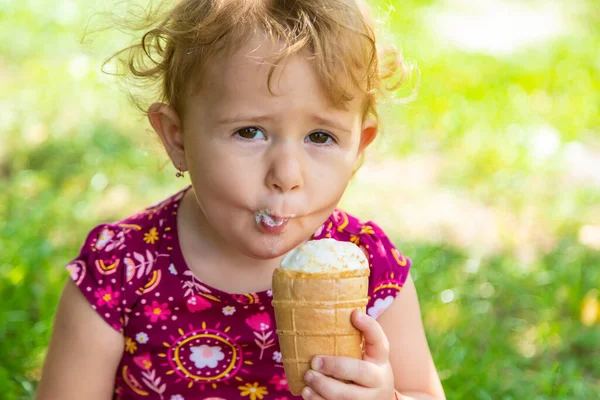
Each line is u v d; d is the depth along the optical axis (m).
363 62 2.76
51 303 4.63
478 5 14.45
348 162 2.76
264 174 2.65
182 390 3.10
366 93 2.81
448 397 4.07
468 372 4.30
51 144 7.14
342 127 2.71
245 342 3.07
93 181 6.50
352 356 2.59
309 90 2.62
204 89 2.69
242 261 3.04
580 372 4.58
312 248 2.57
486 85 9.64
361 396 2.55
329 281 2.52
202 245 3.06
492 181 7.32
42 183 6.47
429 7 13.65
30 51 9.87
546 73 10.31
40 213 5.81
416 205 6.74
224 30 2.65
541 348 4.89
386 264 3.22
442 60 10.34
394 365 3.23
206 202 2.75
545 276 5.61
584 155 8.39
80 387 3.05
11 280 4.85
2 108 7.93
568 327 5.07
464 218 6.57
